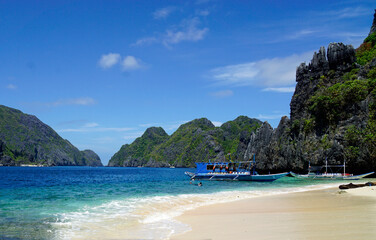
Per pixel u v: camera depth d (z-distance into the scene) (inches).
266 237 428.5
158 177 3612.2
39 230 543.8
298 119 3919.8
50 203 925.2
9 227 570.6
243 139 7495.1
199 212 745.0
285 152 3934.5
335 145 3216.0
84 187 1736.0
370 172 2827.3
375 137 2886.3
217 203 933.8
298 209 751.7
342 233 426.0
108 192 1370.6
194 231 509.4
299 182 2354.8
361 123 3085.6
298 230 466.0
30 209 796.6
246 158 5777.6
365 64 3688.5
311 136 3580.2
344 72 3705.7
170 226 566.6
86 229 551.8
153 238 470.9
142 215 701.3
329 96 3454.7
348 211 664.4
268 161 4350.4
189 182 2342.5
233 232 482.0
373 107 3048.7
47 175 4018.2
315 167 3427.7
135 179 3009.4
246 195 1202.6
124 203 909.8
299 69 4136.3
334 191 1376.7
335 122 3368.6
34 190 1480.1
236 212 729.6
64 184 2065.7
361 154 2972.4
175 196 1135.6
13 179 2736.2
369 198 968.9
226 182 2331.4
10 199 1048.8
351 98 3272.6
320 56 3907.5
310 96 3838.6
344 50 3715.6
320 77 3838.6
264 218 615.2
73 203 920.3
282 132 4205.2
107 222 615.5
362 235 408.5
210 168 2790.4
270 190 1504.7
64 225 587.5
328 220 546.0
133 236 488.7
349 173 3132.4
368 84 3208.7
